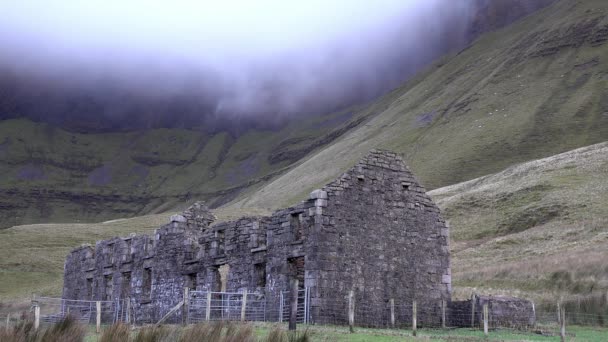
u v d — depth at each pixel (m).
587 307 46.19
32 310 48.91
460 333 35.09
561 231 90.50
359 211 39.16
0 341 24.39
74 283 60.97
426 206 42.19
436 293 41.09
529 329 38.03
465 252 91.75
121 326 27.11
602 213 95.69
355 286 37.88
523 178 131.50
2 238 142.38
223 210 189.88
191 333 25.81
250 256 41.62
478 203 121.81
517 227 102.38
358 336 29.42
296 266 39.06
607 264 61.31
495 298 39.53
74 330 26.67
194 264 46.09
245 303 36.88
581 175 121.94
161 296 48.59
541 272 64.12
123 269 53.66
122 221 169.75
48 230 154.62
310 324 35.03
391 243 40.06
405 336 30.34
